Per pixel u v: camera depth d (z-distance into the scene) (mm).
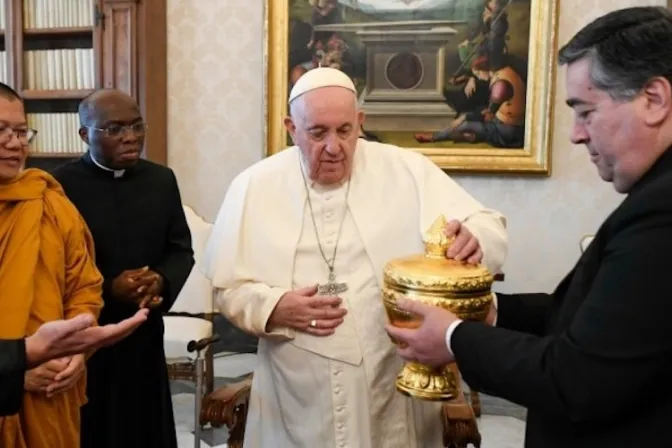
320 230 1912
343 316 1807
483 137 3939
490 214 1896
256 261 1902
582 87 1041
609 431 1034
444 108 3963
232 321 1879
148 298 2043
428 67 3959
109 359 2127
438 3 3904
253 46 4133
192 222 3709
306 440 1828
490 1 3854
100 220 2166
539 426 1168
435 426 1944
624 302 948
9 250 1616
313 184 1940
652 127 1002
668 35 974
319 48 4023
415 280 1298
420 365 1357
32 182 1740
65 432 1698
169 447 2252
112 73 3896
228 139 4215
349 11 3982
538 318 1448
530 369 1038
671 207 951
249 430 1980
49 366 1559
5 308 1564
